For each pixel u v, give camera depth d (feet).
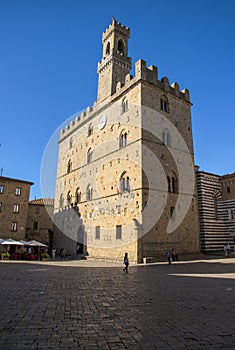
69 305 37.58
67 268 90.38
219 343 23.89
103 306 37.06
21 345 23.07
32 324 28.89
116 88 144.56
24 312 33.73
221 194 155.63
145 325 28.84
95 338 24.88
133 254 106.22
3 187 176.24
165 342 24.00
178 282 58.29
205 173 152.25
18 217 177.88
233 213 148.56
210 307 36.65
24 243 147.33
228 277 65.46
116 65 160.56
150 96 128.57
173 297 43.09
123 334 26.02
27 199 184.44
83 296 43.91
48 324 28.91
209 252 138.00
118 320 30.53
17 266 98.37
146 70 130.52
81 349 22.34
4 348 22.40
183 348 22.68
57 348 22.48
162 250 111.65
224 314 33.17
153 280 61.52
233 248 144.46
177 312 34.06
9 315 32.32
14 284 56.18
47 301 40.06
